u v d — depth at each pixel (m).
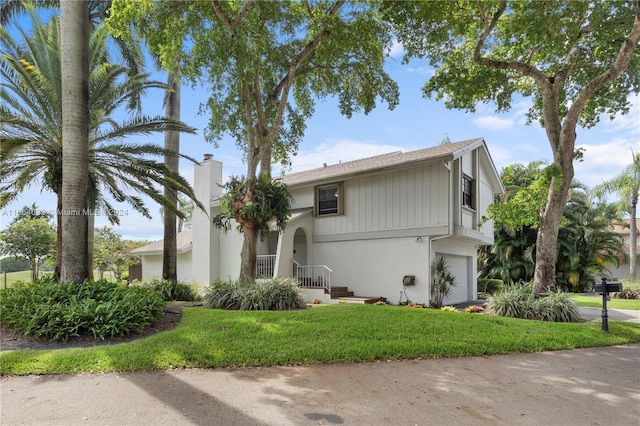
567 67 11.30
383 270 14.34
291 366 5.61
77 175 8.73
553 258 10.76
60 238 10.82
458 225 13.41
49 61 10.88
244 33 10.44
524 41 10.14
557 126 11.28
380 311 9.25
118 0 10.00
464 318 8.79
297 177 18.50
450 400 4.38
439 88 11.95
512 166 25.98
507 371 5.55
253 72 10.97
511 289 10.98
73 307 6.91
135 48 15.80
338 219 15.73
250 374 5.22
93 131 11.27
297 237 17.69
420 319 8.45
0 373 5.08
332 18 11.21
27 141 9.74
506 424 3.77
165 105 14.65
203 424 3.69
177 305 10.77
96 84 11.23
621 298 17.95
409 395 4.52
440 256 14.57
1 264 23.02
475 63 11.55
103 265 26.34
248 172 11.88
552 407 4.21
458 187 13.52
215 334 6.86
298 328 7.41
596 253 22.47
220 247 18.22
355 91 14.25
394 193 14.30
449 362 6.00
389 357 6.11
